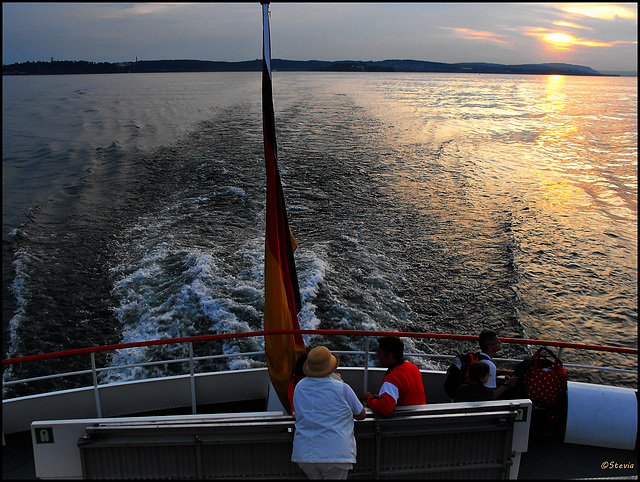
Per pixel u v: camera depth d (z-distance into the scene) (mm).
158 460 3164
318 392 3076
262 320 12516
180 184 27141
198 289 13820
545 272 17984
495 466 3318
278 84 138750
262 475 3244
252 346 11508
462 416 3219
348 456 2988
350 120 59312
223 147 38438
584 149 47125
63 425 3172
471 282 16344
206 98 85938
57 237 18953
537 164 38469
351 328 12797
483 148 44688
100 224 20469
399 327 13289
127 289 14242
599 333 14398
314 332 4301
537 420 4391
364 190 27188
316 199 24984
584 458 4160
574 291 16625
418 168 33969
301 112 66375
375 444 3209
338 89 122500
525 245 20391
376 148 41062
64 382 10438
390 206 24375
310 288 14422
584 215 25125
